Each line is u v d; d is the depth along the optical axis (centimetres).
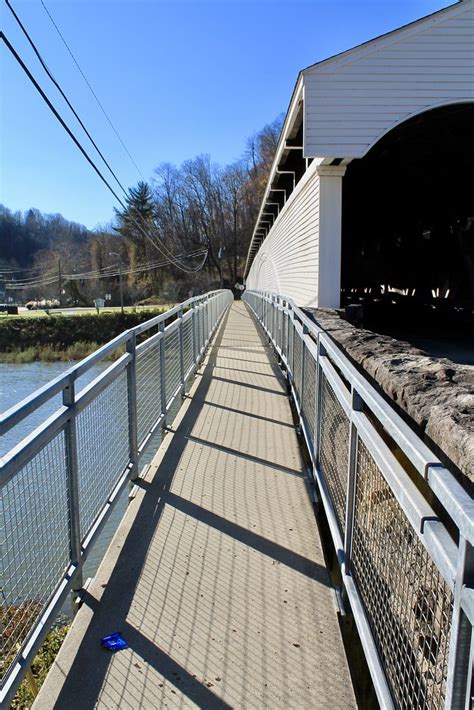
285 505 329
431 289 1438
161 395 464
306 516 315
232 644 208
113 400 303
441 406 235
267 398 602
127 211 1950
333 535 245
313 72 751
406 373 315
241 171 7244
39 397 180
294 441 451
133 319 3906
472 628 90
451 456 196
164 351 470
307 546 281
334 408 266
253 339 1162
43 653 279
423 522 111
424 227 1496
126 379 342
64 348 3609
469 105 780
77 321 3750
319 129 759
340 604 230
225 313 2091
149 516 314
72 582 223
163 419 461
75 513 228
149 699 182
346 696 183
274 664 198
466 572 90
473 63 752
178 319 561
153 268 6569
